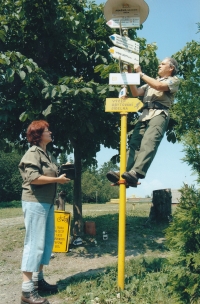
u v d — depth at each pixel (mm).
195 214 3455
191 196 3654
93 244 8469
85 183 55219
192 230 3477
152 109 4344
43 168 4289
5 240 8977
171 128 8641
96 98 7504
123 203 4254
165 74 4457
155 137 4172
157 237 9023
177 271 3545
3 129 7906
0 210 23188
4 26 7359
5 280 5930
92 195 55344
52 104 6801
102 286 4398
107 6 4453
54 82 7926
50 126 7926
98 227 9977
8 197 37969
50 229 4574
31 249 4074
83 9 8820
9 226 11391
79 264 6992
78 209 9078
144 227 10141
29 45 7980
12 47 7887
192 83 3695
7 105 6809
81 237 8820
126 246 8258
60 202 8570
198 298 3510
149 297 3938
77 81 6879
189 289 3447
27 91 6492
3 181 37844
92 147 9305
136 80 4340
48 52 8102
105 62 8227
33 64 6414
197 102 3654
